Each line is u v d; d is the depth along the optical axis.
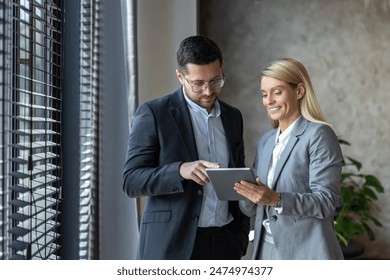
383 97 4.81
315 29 4.77
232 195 1.93
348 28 4.78
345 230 4.12
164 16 3.57
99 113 2.28
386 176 4.85
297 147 2.00
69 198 2.38
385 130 4.83
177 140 2.04
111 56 2.41
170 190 1.95
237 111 2.27
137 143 2.04
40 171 1.86
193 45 2.00
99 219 2.36
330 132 1.99
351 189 4.58
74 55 2.38
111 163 2.42
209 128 2.12
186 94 2.12
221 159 2.13
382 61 4.79
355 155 4.84
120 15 2.51
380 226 4.41
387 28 4.77
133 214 2.64
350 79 4.80
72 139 2.38
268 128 4.79
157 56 3.55
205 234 2.07
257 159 2.19
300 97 2.03
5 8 1.35
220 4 4.77
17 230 1.60
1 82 1.38
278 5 4.77
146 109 2.07
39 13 2.17
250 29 4.77
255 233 2.08
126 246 2.58
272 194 1.87
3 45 1.34
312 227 1.96
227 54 4.79
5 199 1.50
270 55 4.78
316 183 1.95
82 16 2.31
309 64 4.79
